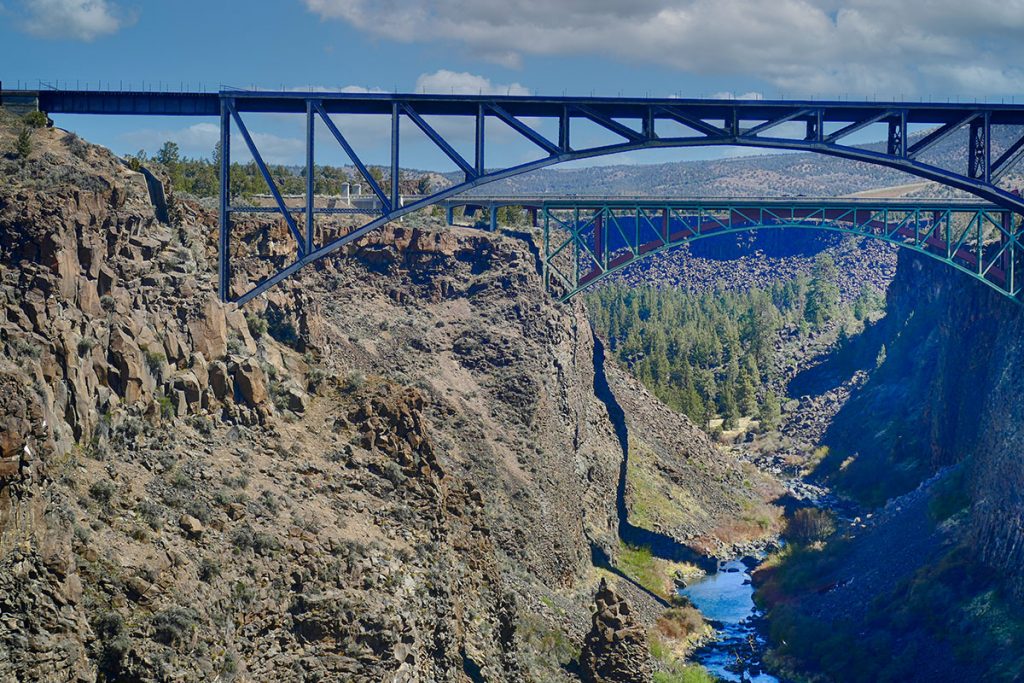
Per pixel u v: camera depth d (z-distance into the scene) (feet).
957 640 384.27
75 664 180.86
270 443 250.57
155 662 190.19
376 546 241.14
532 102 312.91
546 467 414.41
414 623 234.17
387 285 432.66
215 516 221.66
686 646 410.72
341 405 274.98
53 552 186.09
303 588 221.25
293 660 212.64
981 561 413.59
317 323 307.17
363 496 253.24
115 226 247.91
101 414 221.66
